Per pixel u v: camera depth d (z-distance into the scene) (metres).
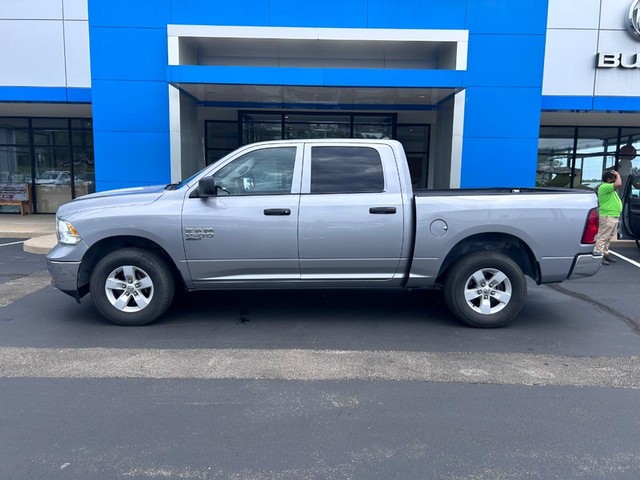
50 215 16.92
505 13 11.93
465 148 12.19
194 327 5.65
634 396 4.03
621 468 3.08
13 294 7.03
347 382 4.26
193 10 11.80
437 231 5.51
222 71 10.68
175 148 11.80
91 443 3.32
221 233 5.44
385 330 5.62
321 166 5.60
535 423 3.61
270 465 3.10
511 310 5.65
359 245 5.54
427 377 4.36
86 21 13.37
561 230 5.55
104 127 11.88
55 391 4.05
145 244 5.70
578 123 16.50
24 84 13.55
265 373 4.43
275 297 6.95
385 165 5.61
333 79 10.87
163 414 3.71
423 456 3.20
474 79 12.05
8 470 3.02
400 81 10.91
